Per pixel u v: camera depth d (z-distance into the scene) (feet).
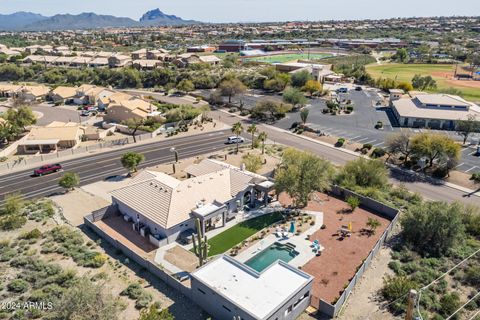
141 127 284.20
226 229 147.33
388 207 158.71
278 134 281.54
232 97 401.90
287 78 437.58
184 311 103.50
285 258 129.90
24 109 304.09
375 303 106.83
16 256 125.29
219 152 241.14
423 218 136.46
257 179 165.78
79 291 92.79
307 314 103.65
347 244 137.18
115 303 101.81
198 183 155.94
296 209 162.61
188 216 140.97
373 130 287.07
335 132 282.36
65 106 388.98
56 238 135.95
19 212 157.48
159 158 230.89
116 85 492.54
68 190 184.34
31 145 245.65
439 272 120.67
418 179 201.77
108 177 201.26
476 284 114.93
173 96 423.23
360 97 405.39
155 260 126.62
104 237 138.21
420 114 298.76
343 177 190.08
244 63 584.40
